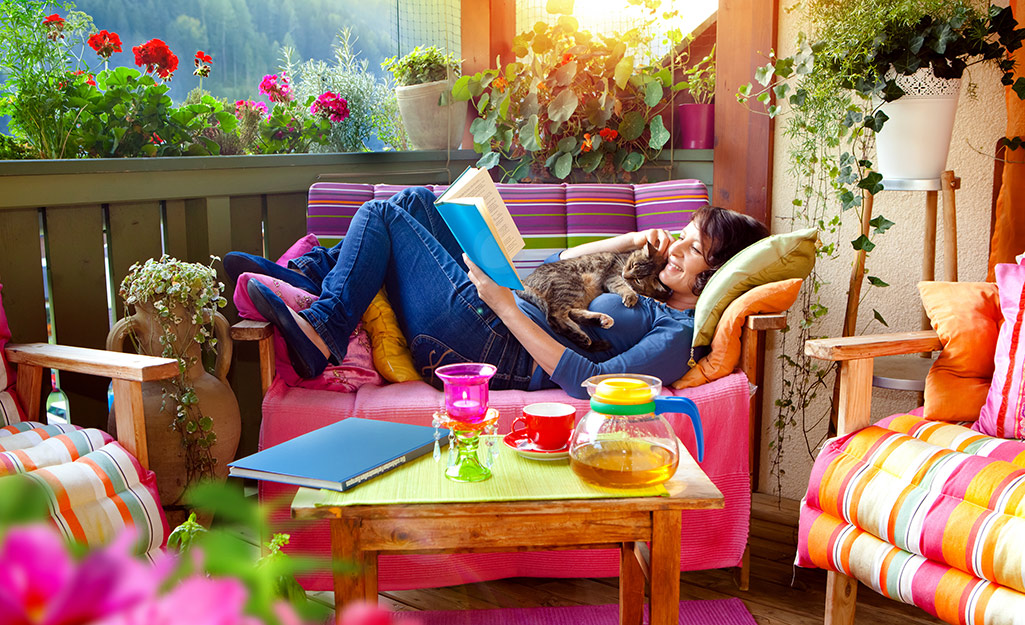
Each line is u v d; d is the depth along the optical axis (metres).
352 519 1.23
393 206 2.25
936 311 1.87
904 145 2.17
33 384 1.88
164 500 2.02
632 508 1.24
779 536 2.41
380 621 0.20
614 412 1.27
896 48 2.07
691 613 1.94
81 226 2.25
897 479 1.61
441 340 2.15
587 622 1.88
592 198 2.66
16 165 2.03
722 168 2.85
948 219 2.20
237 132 2.85
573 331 2.13
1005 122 2.27
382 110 3.34
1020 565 1.36
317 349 2.01
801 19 2.59
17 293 2.11
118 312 2.38
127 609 0.18
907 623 1.90
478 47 3.36
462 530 1.26
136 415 1.66
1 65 2.29
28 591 0.17
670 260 2.25
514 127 3.17
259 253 2.77
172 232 2.51
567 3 3.13
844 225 2.60
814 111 2.37
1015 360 1.71
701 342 2.08
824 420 2.69
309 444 1.41
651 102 3.00
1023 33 1.99
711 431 2.00
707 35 3.14
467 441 1.32
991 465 1.51
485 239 1.68
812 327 2.70
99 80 2.47
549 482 1.30
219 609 0.19
